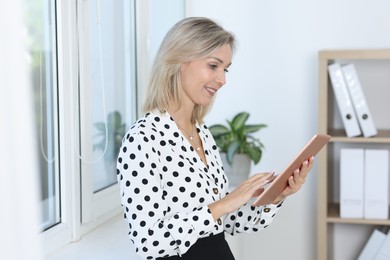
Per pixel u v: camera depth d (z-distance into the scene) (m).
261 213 2.10
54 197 2.49
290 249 3.73
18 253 0.90
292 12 3.60
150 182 1.82
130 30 3.17
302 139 3.66
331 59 3.34
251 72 3.67
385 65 3.55
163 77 1.98
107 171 2.97
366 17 3.55
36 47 2.29
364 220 3.30
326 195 3.32
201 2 3.69
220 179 2.10
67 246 2.47
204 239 1.98
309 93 3.63
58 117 2.45
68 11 2.43
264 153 3.70
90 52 2.63
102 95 2.87
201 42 1.93
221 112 3.72
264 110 3.68
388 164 3.35
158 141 1.92
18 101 0.90
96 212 2.75
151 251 1.81
